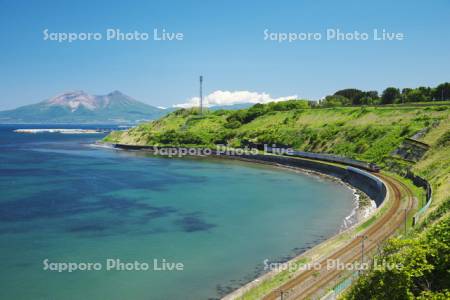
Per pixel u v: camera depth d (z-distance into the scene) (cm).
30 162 13150
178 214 6075
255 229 5294
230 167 11856
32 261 4153
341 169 9469
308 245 4641
